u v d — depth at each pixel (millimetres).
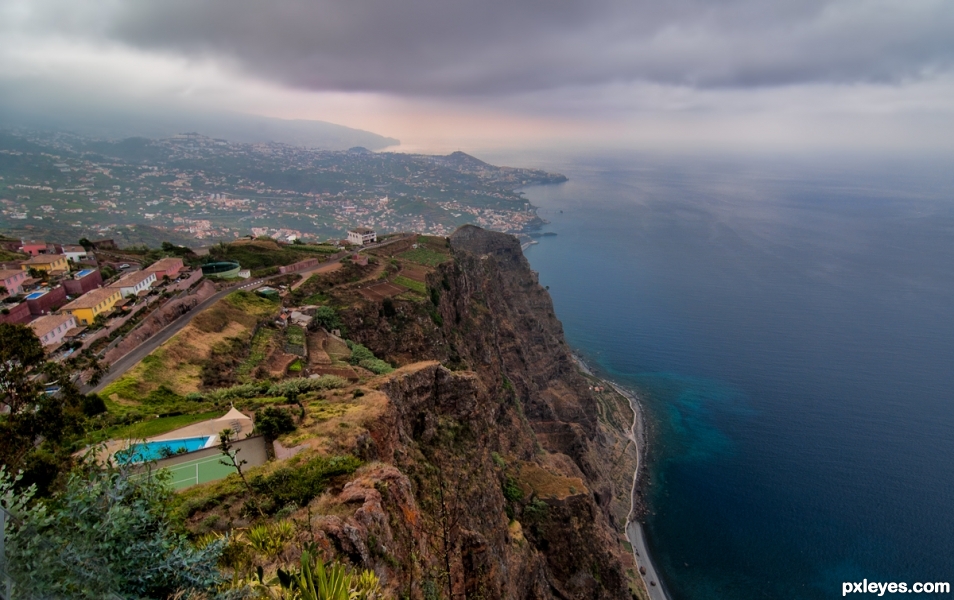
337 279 100438
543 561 64562
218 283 90688
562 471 99375
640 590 88062
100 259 109188
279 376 62000
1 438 25156
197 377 57188
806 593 88500
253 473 31484
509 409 105562
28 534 13016
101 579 13680
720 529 103125
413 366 57500
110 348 59406
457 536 38188
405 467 42312
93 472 17578
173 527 22688
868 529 99875
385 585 24484
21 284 84688
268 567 20344
